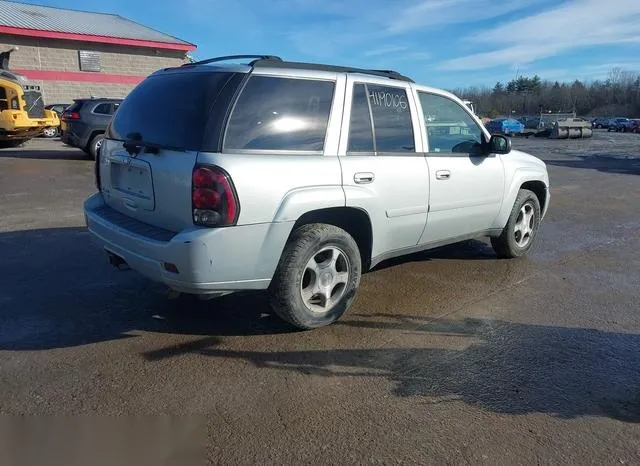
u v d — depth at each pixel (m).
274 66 3.85
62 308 4.43
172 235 3.59
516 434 2.89
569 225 8.35
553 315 4.57
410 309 4.61
